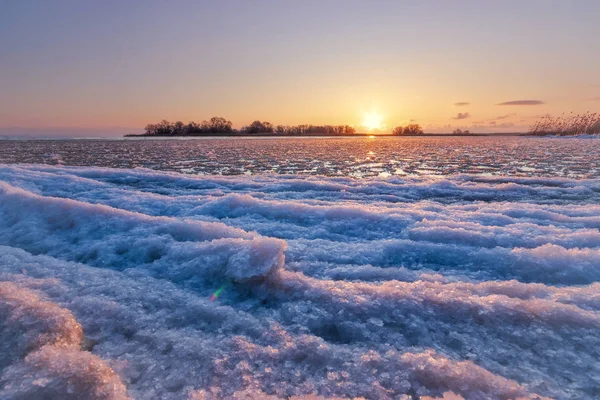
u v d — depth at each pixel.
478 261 3.15
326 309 2.36
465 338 2.08
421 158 20.62
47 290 2.50
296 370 1.81
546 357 1.92
